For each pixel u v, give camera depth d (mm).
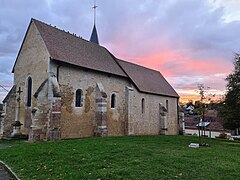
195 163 8125
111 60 23969
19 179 6855
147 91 26094
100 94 19438
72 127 17500
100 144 11969
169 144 14117
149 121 26719
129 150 10219
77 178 6457
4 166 8469
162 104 29578
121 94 22969
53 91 15602
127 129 23062
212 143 17531
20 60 19047
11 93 18844
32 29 18266
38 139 15359
